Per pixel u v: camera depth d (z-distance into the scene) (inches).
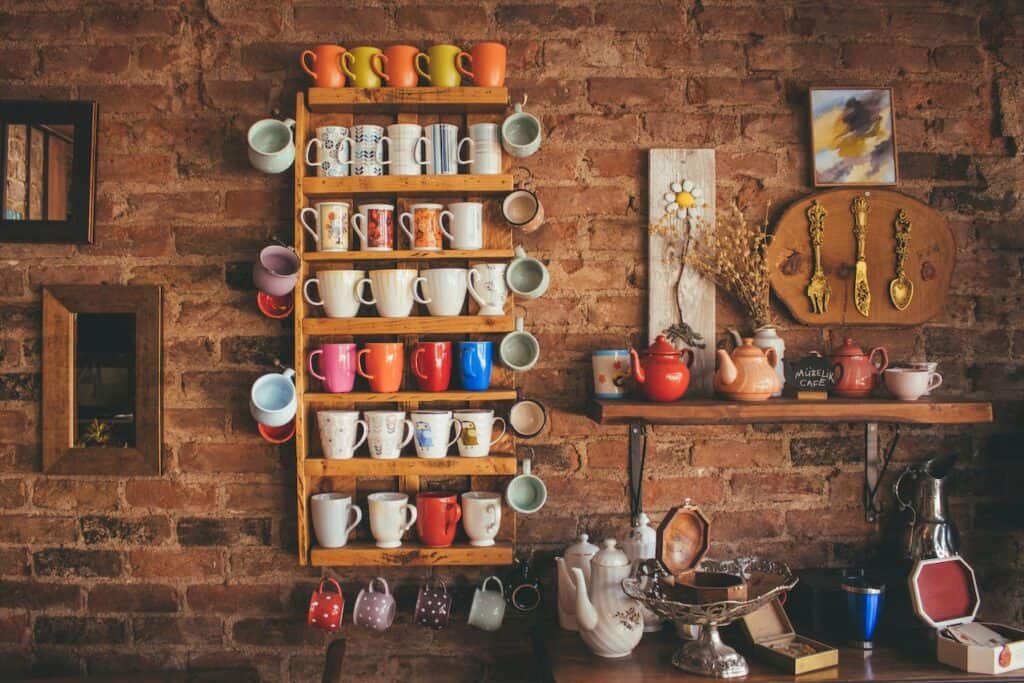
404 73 65.2
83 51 69.2
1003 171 70.4
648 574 61.8
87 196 67.9
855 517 69.7
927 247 69.5
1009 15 70.5
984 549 70.3
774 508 69.6
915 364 65.0
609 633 58.6
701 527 60.5
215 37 69.1
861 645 60.9
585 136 69.5
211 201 68.9
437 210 65.2
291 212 69.0
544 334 69.2
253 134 65.1
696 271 68.9
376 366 64.3
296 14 69.1
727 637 62.5
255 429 68.6
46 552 68.5
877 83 70.2
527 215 66.7
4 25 69.1
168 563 68.5
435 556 63.8
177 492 68.5
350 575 68.7
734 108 69.7
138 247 68.7
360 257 64.2
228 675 68.2
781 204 69.9
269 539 68.5
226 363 68.7
